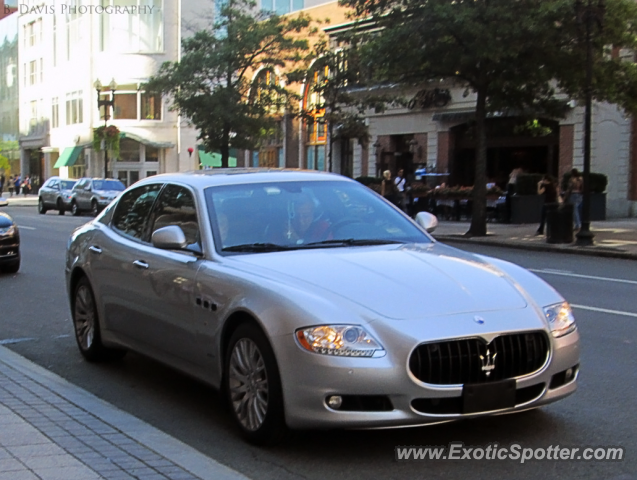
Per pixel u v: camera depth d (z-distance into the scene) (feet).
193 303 18.38
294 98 118.52
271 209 20.10
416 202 102.73
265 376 16.06
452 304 15.80
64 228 90.38
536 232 78.59
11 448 15.42
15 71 252.21
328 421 14.94
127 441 16.20
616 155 95.35
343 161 134.72
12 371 22.62
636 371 23.12
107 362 25.05
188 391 21.80
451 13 65.98
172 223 20.85
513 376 15.60
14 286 42.98
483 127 75.66
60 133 217.56
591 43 64.49
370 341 14.92
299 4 186.19
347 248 19.10
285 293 15.96
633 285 42.96
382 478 15.07
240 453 16.55
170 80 118.01
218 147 119.96
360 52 78.84
